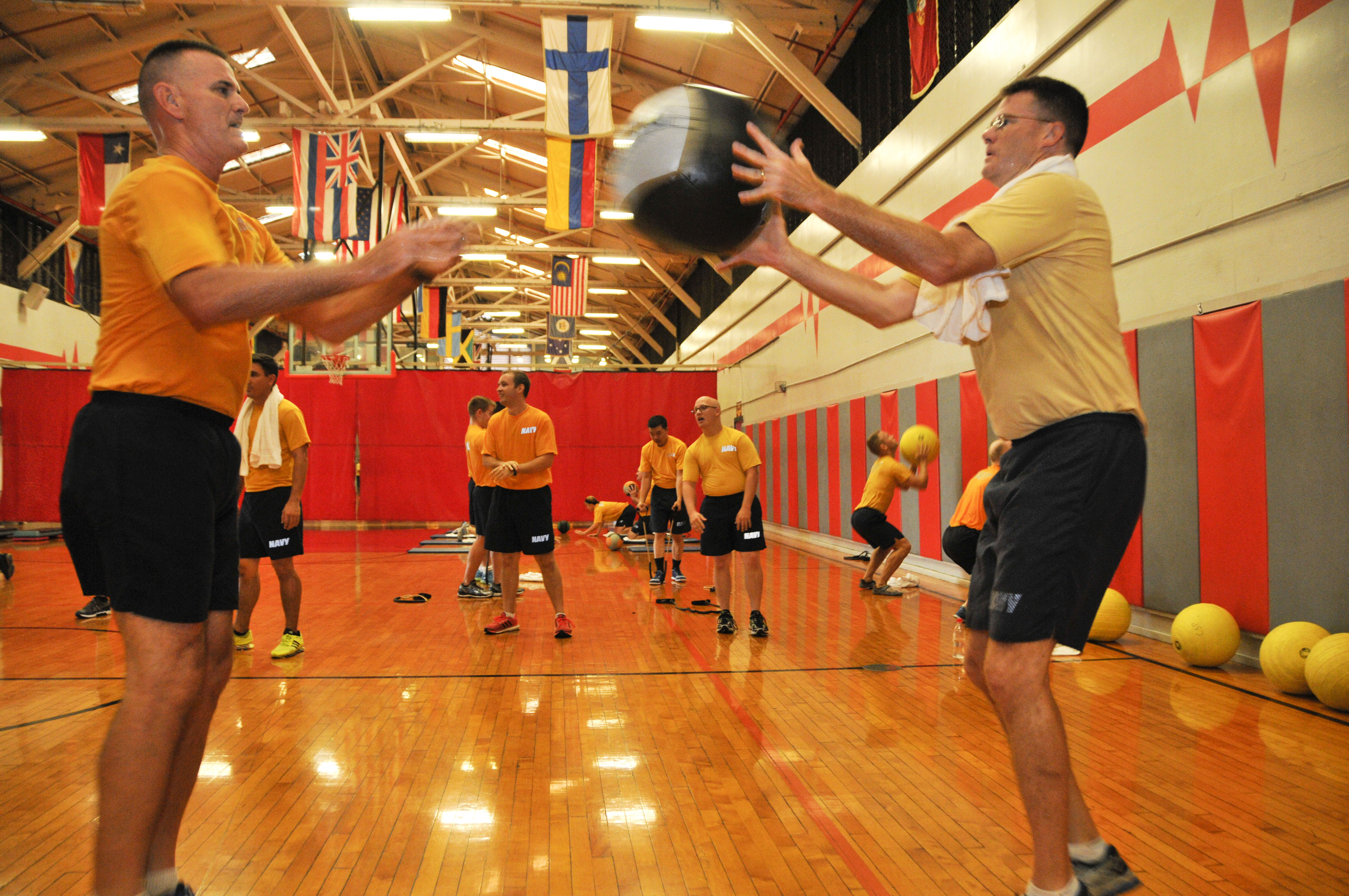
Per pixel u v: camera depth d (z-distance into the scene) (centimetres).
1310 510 386
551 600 592
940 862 202
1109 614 469
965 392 734
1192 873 194
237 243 160
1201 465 453
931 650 472
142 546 137
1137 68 507
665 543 774
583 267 1922
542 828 224
